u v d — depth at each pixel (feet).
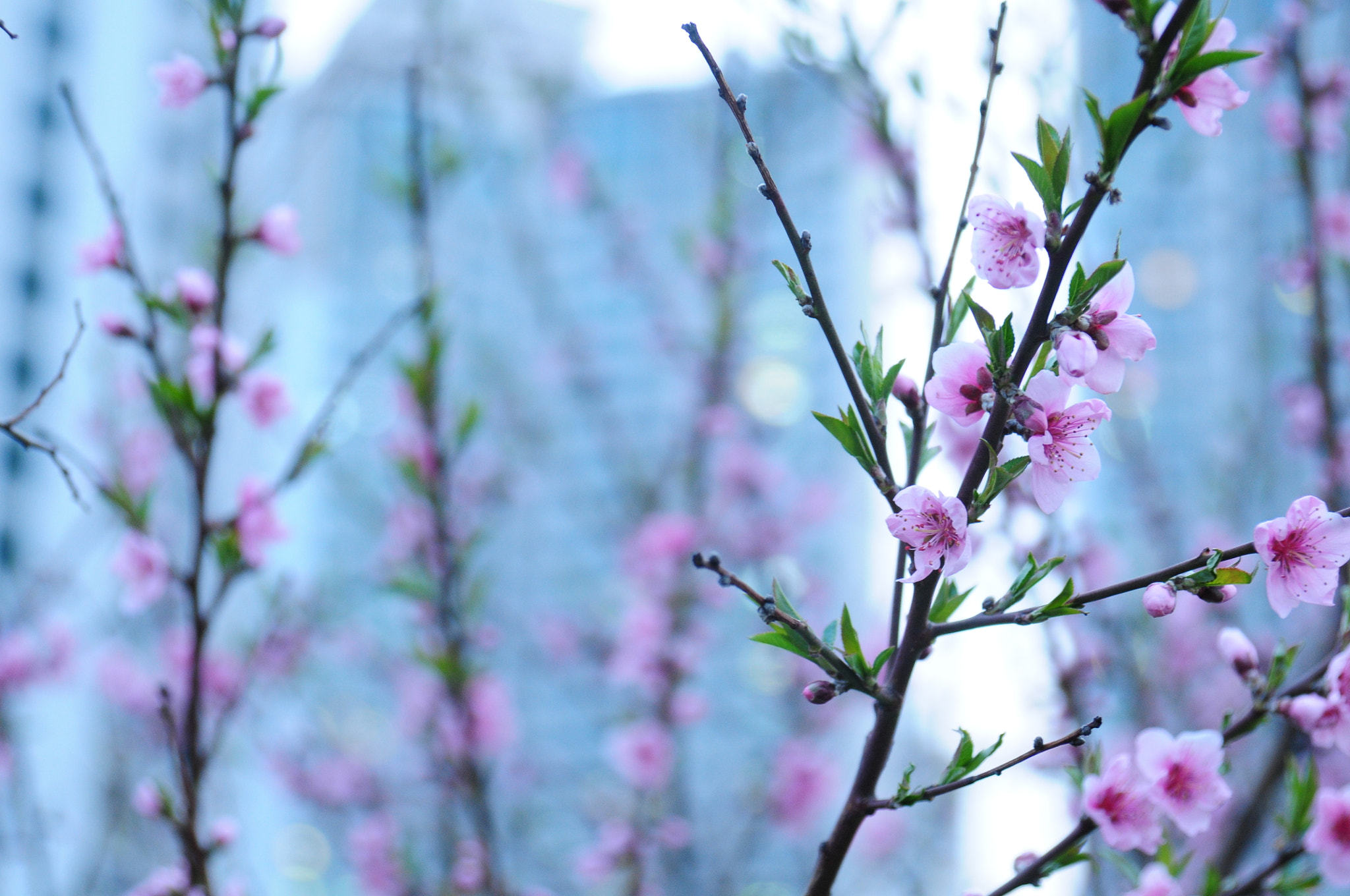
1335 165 13.57
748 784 17.21
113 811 12.12
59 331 53.72
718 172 16.51
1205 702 12.66
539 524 21.17
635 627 15.80
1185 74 3.79
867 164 13.74
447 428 12.41
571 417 20.66
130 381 13.51
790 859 18.97
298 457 8.34
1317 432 12.73
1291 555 4.48
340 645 16.71
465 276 21.24
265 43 8.24
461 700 11.57
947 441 11.27
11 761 12.96
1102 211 15.81
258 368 9.98
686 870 14.94
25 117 52.60
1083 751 5.34
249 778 17.16
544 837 16.79
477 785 11.63
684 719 15.52
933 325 4.82
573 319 20.24
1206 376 16.29
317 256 24.53
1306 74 11.95
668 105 20.94
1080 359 3.86
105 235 8.36
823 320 4.35
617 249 20.75
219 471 20.76
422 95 11.82
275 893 19.63
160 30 54.90
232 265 9.02
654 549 16.56
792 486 20.07
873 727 4.46
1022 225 4.13
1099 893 7.85
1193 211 15.47
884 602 17.22
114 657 17.11
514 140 19.33
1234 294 15.53
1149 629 11.03
